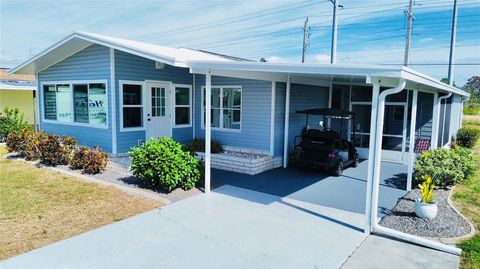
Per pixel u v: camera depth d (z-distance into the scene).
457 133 16.91
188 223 5.62
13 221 5.48
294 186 8.08
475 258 4.66
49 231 5.15
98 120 10.77
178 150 7.42
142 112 10.87
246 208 6.43
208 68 6.94
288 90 10.06
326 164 9.12
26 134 10.93
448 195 7.59
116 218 5.74
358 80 9.66
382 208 6.66
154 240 4.96
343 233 5.40
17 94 17.28
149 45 10.94
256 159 9.38
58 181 7.71
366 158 12.29
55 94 12.38
